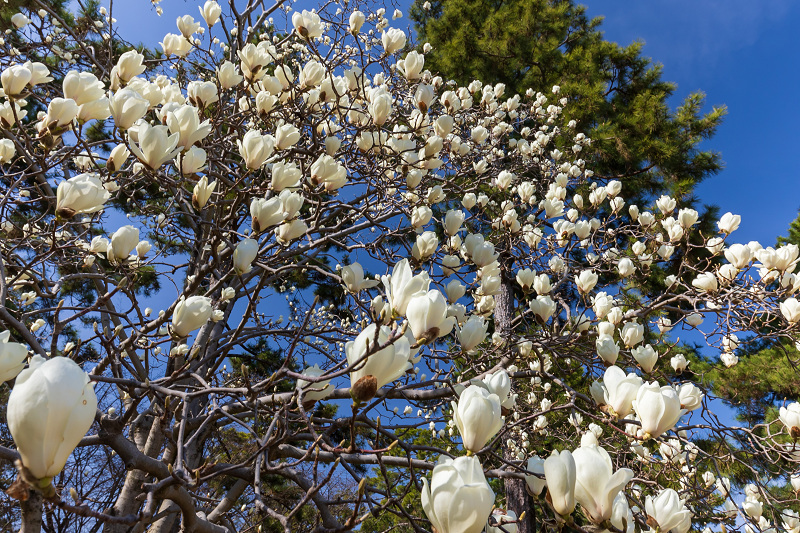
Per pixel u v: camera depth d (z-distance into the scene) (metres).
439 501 0.96
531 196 4.73
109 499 5.16
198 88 2.79
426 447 2.00
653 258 5.12
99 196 2.04
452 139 4.29
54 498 0.86
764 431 7.99
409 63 3.19
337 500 2.51
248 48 3.01
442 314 1.30
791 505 4.39
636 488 3.53
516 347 3.68
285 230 2.33
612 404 1.78
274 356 8.58
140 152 2.02
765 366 9.09
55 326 2.20
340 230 4.00
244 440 7.07
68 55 4.97
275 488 8.13
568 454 1.21
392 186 3.57
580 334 3.36
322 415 7.76
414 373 3.05
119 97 2.12
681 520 1.48
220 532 2.68
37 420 0.80
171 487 2.08
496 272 3.32
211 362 4.19
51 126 2.18
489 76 11.16
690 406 2.51
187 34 3.55
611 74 12.58
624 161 10.81
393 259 3.52
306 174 2.93
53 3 7.80
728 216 4.19
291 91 3.28
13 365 1.07
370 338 1.24
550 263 4.43
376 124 2.98
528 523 6.32
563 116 10.51
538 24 12.05
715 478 3.96
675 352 8.46
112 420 2.17
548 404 5.28
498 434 2.28
